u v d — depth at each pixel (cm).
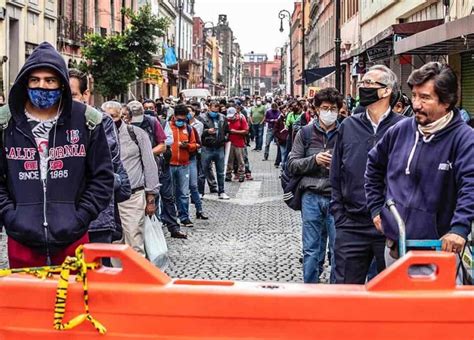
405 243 448
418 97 468
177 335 367
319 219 780
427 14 2594
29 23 3086
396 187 484
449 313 357
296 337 361
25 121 471
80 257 373
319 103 770
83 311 374
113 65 2648
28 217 466
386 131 552
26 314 379
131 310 368
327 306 358
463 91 2033
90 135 483
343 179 609
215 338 364
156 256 847
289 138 2331
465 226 443
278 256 1126
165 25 2725
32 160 471
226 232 1346
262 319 360
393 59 2925
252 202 1783
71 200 476
